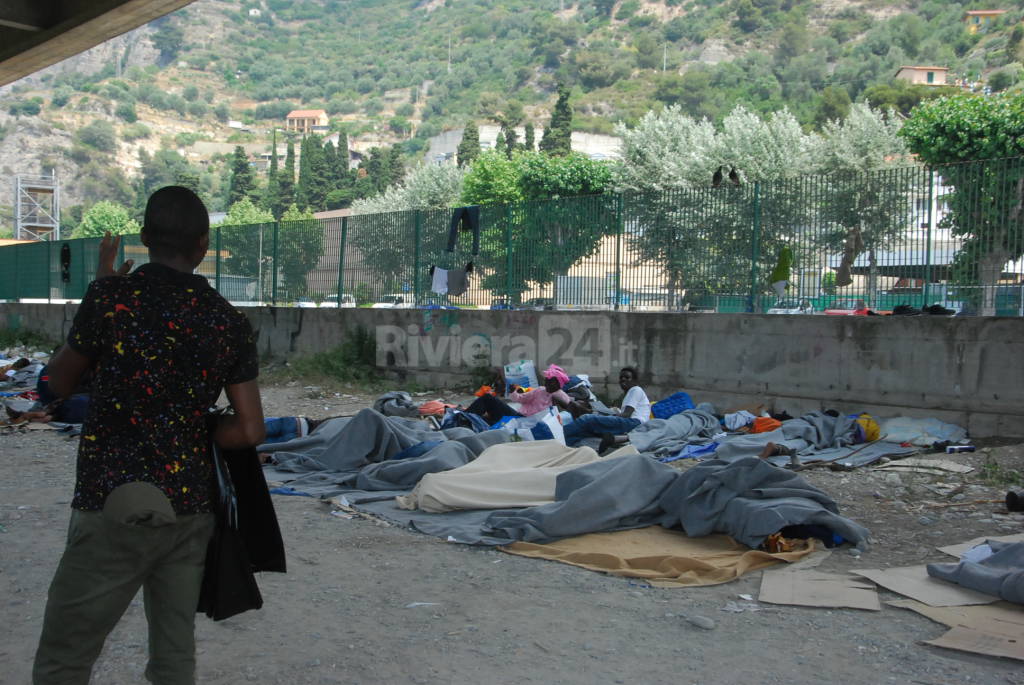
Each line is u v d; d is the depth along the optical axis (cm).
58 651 244
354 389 1572
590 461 729
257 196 15175
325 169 14638
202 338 245
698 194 1262
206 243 265
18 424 1089
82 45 1559
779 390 1145
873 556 562
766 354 1159
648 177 4206
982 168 995
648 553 554
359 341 1705
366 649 396
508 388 1351
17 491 736
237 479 269
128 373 238
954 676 365
